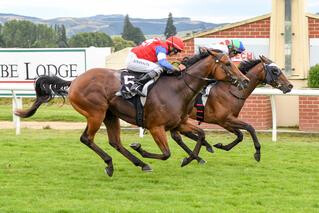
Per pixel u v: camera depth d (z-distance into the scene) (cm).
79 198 748
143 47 869
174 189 801
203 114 1016
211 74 867
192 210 690
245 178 865
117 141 898
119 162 979
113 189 797
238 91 1008
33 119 1667
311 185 826
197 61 865
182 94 858
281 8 1450
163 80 862
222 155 1053
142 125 864
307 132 1365
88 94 864
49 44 5769
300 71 1452
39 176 868
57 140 1202
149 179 852
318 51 1471
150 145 1155
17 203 716
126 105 860
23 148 1098
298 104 1452
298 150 1110
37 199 736
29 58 1538
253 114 1409
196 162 989
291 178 867
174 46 877
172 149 1112
